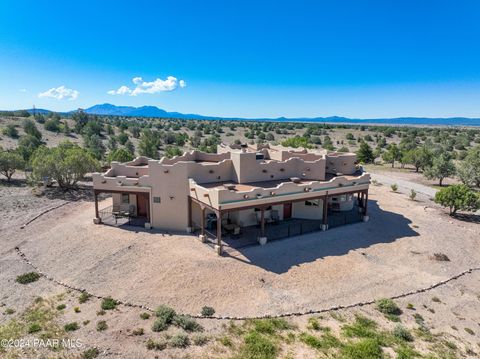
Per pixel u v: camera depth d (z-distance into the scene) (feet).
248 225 101.30
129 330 53.72
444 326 58.23
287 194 90.79
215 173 102.47
